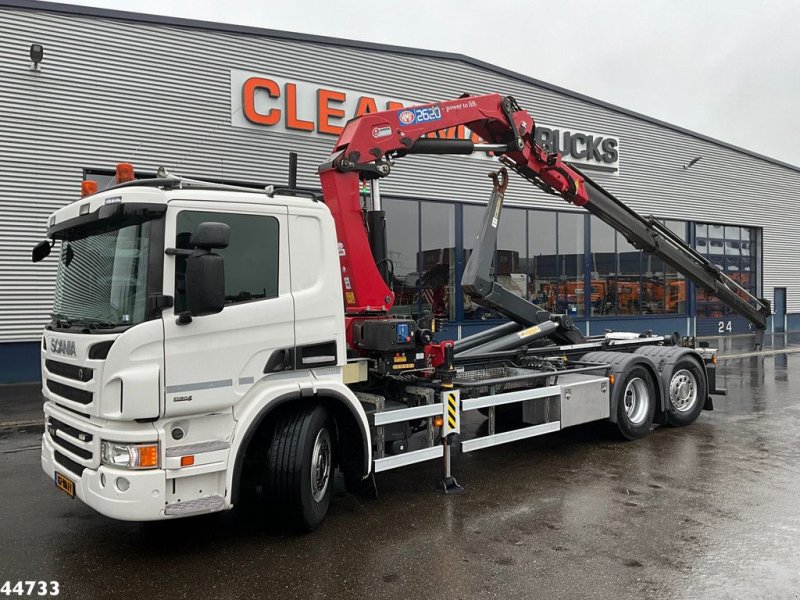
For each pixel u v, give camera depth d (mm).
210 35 14828
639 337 9781
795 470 6645
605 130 22234
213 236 3975
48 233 5262
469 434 8406
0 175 12953
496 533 4910
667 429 8773
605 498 5750
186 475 4164
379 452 5484
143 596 3893
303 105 16031
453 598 3844
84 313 4508
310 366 4863
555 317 8516
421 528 5027
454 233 18781
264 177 15555
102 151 13812
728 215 26609
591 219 21906
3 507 5602
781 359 17703
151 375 4031
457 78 18719
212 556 4508
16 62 13000
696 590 3926
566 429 8633
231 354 4395
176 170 14531
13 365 13258
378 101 17219
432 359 6156
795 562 4336
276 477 4703
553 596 3857
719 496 5773
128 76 14008
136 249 4184
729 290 10695
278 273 4734
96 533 4973
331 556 4488
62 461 4688
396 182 17750
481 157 19172
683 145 24688
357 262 6035
